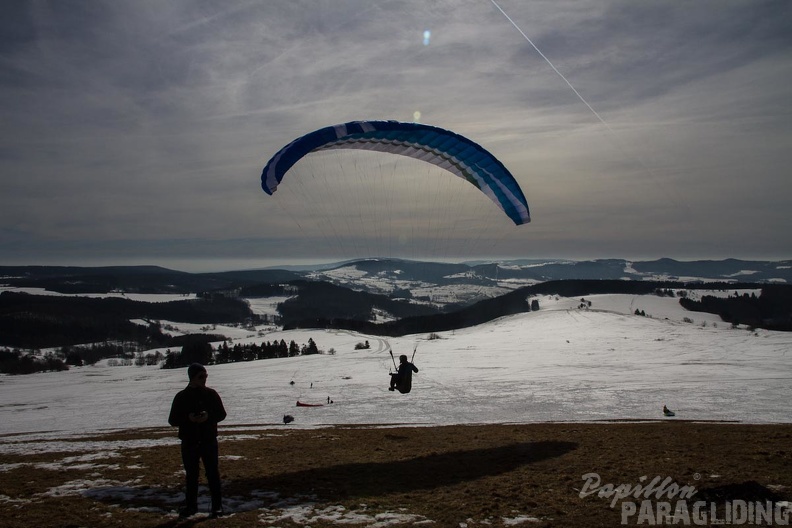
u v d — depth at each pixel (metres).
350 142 16.08
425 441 15.23
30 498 8.78
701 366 68.31
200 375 7.89
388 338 156.50
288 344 155.75
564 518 7.60
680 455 11.05
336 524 7.43
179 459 11.98
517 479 9.69
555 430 17.91
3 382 111.62
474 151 16.41
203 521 7.53
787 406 38.59
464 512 7.91
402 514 7.88
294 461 11.84
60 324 199.88
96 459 12.28
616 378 59.47
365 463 11.49
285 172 14.23
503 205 18.17
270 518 7.68
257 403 51.34
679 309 197.88
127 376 107.00
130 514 7.84
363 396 52.91
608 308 199.00
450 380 63.34
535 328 141.50
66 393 78.44
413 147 17.14
